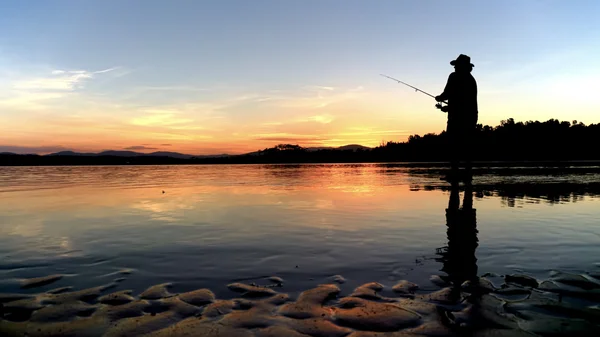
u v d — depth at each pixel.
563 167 28.81
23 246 5.22
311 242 5.34
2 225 6.78
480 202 9.41
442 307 3.03
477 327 2.69
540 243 5.19
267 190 13.05
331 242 5.33
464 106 9.39
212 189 13.56
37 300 3.24
